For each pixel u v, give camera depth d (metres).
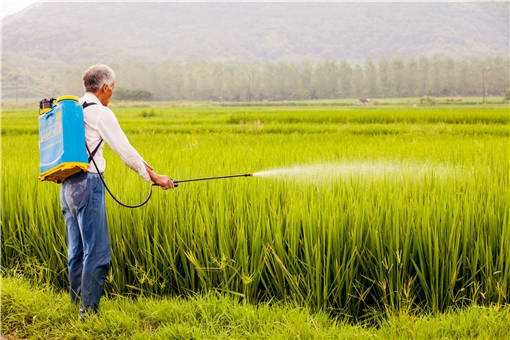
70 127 5.20
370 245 5.92
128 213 6.57
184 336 4.89
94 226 5.47
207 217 6.20
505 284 5.64
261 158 9.69
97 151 5.51
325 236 5.93
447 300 5.68
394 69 184.00
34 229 6.91
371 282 5.84
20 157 11.26
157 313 5.36
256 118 33.38
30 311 5.69
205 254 5.94
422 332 4.81
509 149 11.58
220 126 26.97
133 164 5.49
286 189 7.12
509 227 5.86
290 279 5.63
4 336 5.39
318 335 4.77
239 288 5.90
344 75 189.88
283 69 193.12
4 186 7.95
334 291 5.70
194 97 194.00
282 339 4.70
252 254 5.84
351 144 13.46
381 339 4.77
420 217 6.00
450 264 5.65
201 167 8.49
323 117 32.47
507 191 6.81
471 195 6.62
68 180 5.44
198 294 5.74
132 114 53.00
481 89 167.75
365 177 7.43
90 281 5.48
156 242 6.18
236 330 4.99
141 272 6.13
